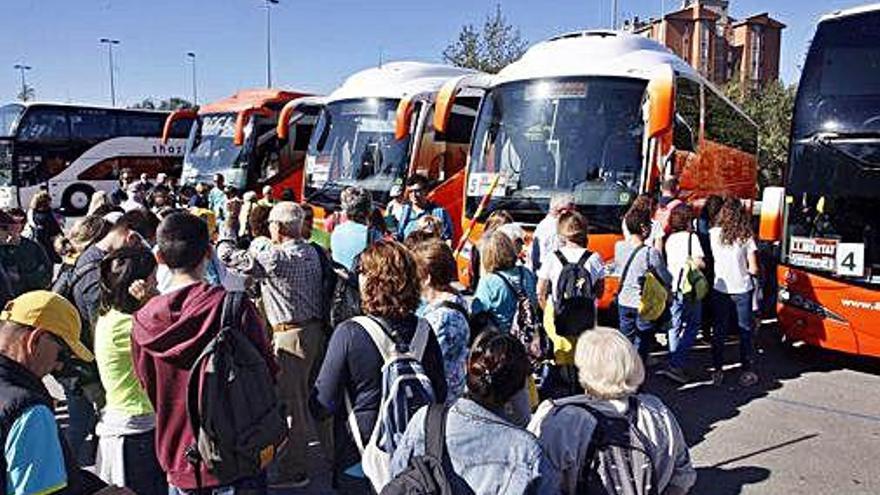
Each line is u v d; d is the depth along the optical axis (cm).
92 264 483
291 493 519
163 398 322
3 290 561
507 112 1014
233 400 310
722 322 780
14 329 271
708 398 750
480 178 1021
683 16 5938
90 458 508
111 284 375
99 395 474
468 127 1409
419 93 1299
